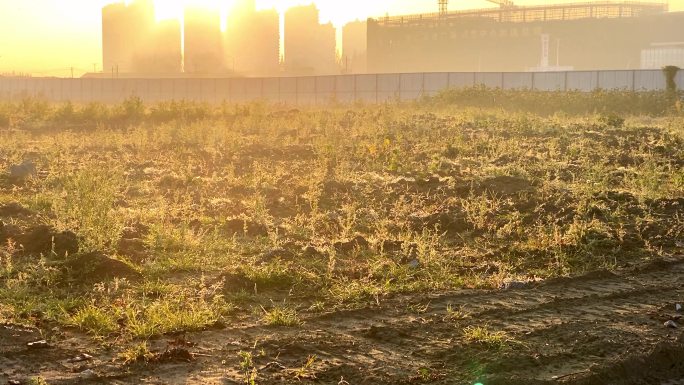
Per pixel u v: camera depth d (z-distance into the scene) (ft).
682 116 121.49
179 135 85.97
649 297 30.78
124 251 35.29
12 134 94.02
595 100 141.90
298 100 214.48
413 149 72.18
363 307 28.76
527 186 52.21
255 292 30.32
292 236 39.45
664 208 46.29
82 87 229.86
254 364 22.95
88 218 38.22
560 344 25.00
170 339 25.12
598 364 23.34
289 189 51.96
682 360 24.57
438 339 25.36
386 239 38.81
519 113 111.75
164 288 30.32
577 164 62.64
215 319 26.71
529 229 41.42
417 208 46.80
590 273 33.71
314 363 23.08
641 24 568.00
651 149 70.54
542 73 187.93
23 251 34.76
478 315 27.91
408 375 22.26
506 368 22.93
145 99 225.97
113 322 25.94
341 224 40.34
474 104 148.25
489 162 63.67
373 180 54.85
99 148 77.51
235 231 40.98
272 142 79.77
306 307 28.96
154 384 21.38
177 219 42.78
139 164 65.51
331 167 62.69
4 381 21.22
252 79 219.82
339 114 115.96
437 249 37.91
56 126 111.04
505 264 35.19
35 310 27.35
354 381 21.85
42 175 58.08
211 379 21.75
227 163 66.23
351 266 34.63
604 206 45.73
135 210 44.29
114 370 22.31
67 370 22.29
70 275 31.42
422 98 162.91
